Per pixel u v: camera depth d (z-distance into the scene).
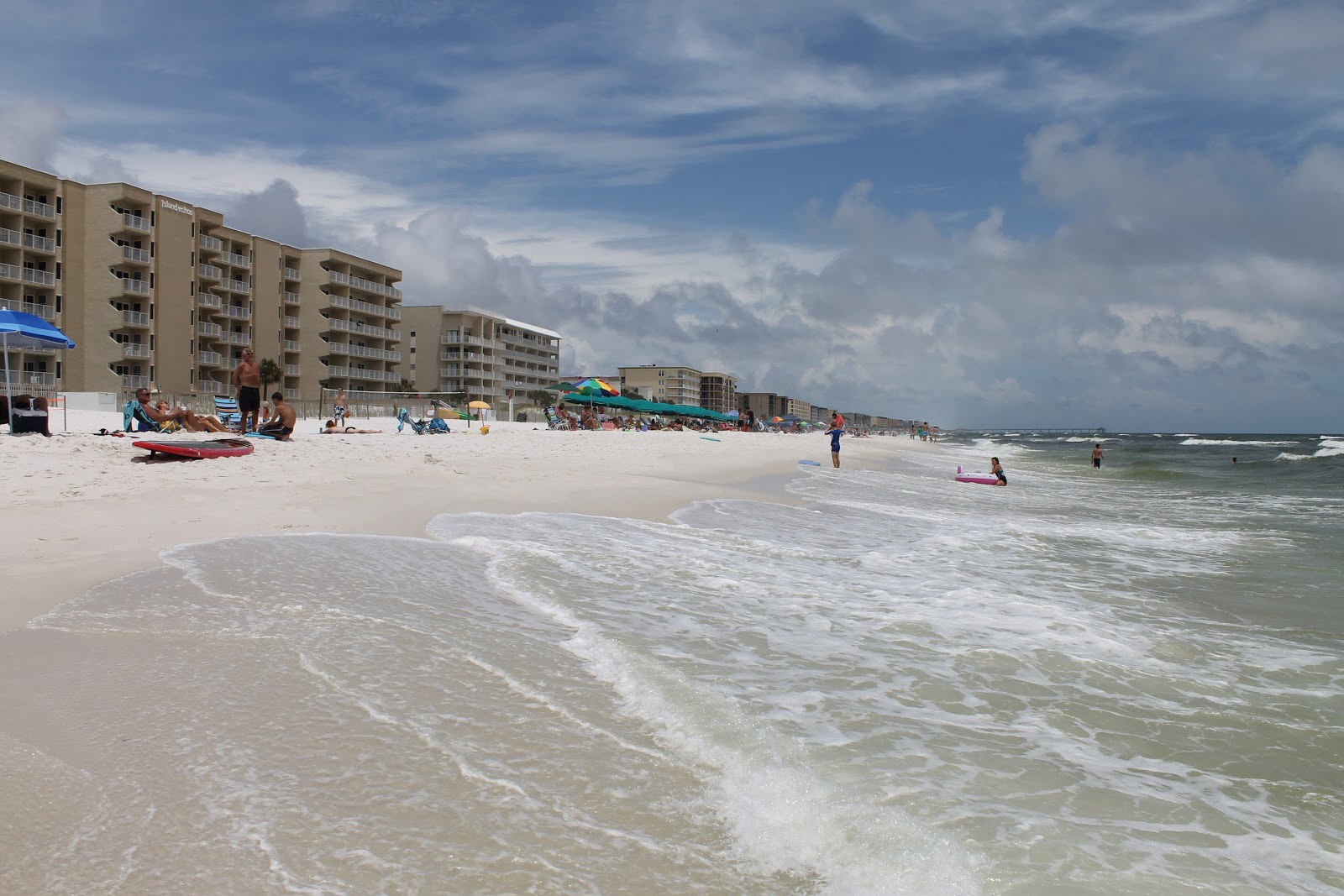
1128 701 4.86
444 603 6.22
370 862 2.71
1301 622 7.04
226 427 23.19
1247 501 20.94
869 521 13.69
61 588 6.06
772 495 17.66
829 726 4.25
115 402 42.62
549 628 5.74
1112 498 22.00
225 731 3.69
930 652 5.71
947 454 64.94
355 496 11.57
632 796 3.29
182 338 64.19
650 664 4.93
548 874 2.71
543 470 17.28
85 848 2.71
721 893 2.67
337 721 3.86
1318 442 116.00
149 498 9.94
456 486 13.59
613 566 8.09
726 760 3.65
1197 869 2.98
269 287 74.69
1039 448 88.56
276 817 2.97
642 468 20.94
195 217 65.88
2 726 3.65
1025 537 12.49
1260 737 4.34
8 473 10.80
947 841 3.03
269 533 8.75
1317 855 3.13
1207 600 8.01
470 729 3.86
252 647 4.89
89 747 3.47
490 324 106.50
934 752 3.97
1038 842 3.13
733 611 6.57
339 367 82.81
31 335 16.86
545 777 3.42
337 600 6.06
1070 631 6.42
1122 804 3.51
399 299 89.94
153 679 4.29
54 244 56.53
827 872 2.83
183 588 6.21
